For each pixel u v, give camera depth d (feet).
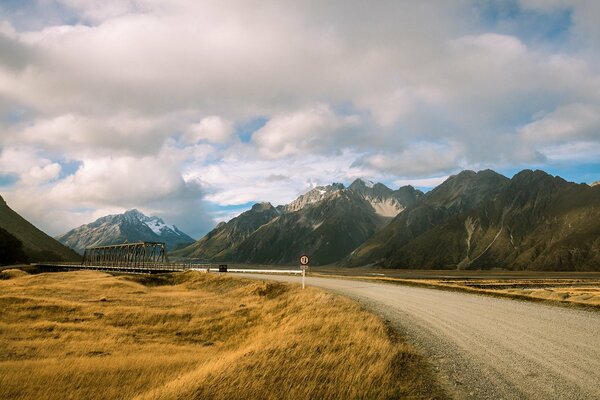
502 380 30.27
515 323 53.21
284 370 34.19
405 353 39.04
